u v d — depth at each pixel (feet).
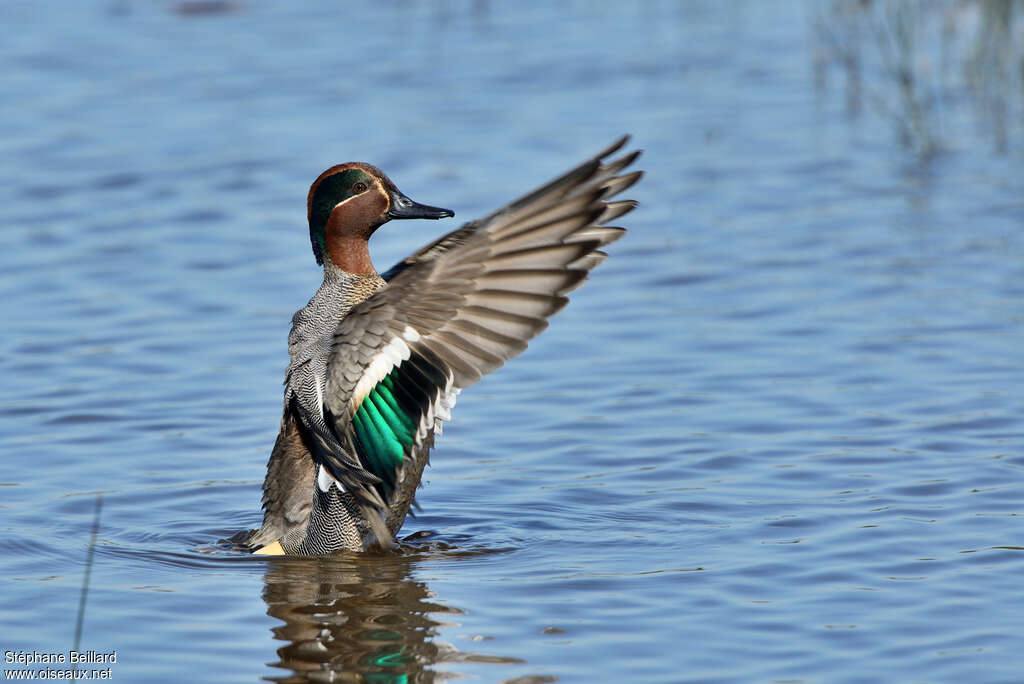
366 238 34.45
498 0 93.71
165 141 66.44
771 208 57.67
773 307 47.65
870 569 29.45
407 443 29.25
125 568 30.99
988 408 38.78
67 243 54.80
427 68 77.61
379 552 31.91
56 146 65.77
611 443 38.06
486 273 27.89
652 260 52.75
